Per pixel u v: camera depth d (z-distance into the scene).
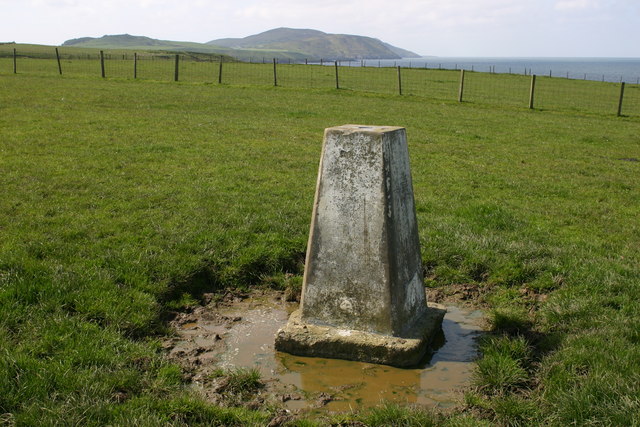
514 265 7.96
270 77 46.94
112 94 28.22
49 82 33.06
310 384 5.29
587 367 5.07
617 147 20.48
